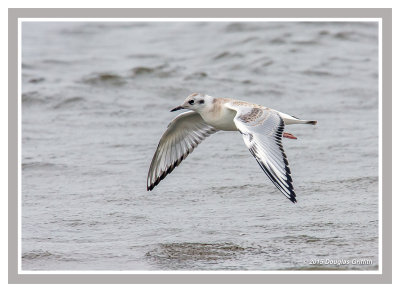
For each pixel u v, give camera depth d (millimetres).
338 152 16422
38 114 19891
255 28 27234
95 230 12344
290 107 19906
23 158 16406
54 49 26094
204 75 22625
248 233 11977
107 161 16297
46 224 12625
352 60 23953
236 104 11438
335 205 13188
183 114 12148
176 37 27188
